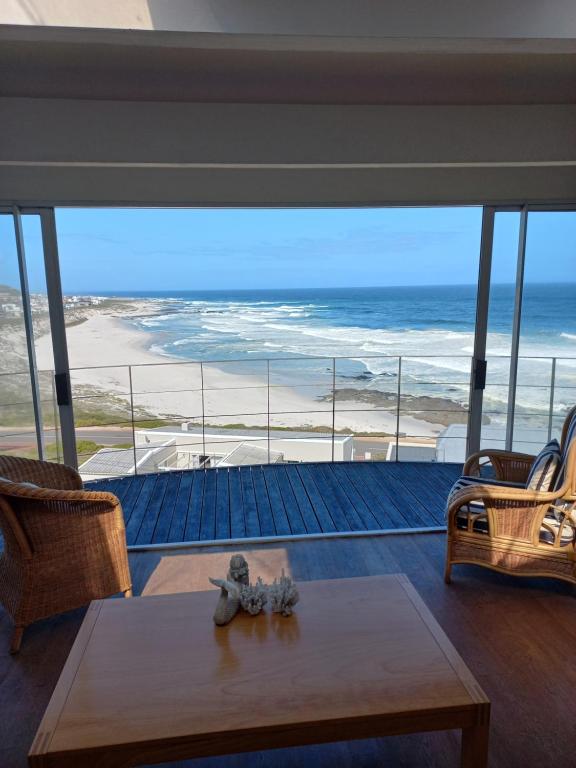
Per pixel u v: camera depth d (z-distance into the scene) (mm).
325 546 2932
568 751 1592
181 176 3393
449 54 2176
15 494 1916
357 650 1494
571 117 2850
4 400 3318
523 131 2861
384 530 3092
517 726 1683
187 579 2611
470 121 2848
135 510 3484
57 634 2174
